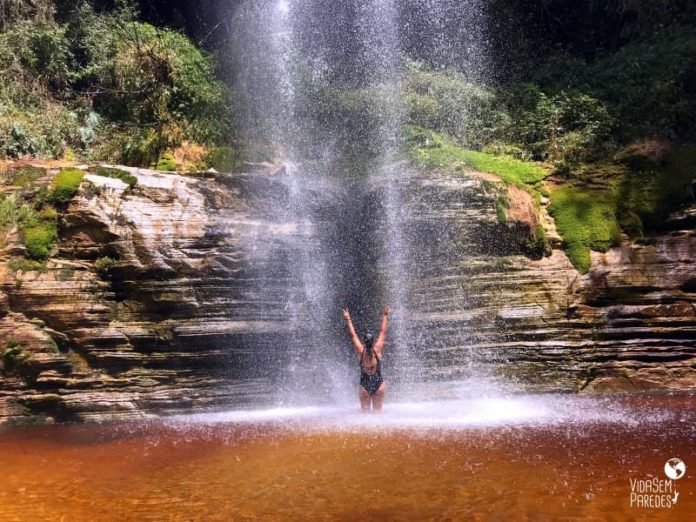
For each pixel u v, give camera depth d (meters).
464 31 18.09
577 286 10.54
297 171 12.00
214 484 5.21
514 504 4.50
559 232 11.21
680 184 11.16
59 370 8.87
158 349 9.18
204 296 9.44
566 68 16.59
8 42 14.16
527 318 10.05
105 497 5.00
